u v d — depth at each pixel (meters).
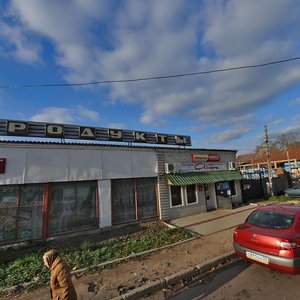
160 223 11.75
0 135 9.83
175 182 12.87
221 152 16.81
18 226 8.99
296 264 4.91
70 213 10.08
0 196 8.84
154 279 5.70
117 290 5.29
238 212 13.89
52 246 8.69
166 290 5.38
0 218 8.75
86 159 10.72
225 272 6.08
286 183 22.70
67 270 3.74
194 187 14.53
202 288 5.34
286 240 5.09
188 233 9.76
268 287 5.09
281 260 5.04
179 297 5.02
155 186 12.92
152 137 14.12
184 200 13.73
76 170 10.38
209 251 7.40
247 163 40.12
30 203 9.34
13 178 9.01
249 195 19.11
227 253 7.05
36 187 9.54
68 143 10.33
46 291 5.39
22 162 9.27
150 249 7.93
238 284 5.35
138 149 12.49
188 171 14.43
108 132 12.52
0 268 6.80
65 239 9.50
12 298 5.13
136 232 10.31
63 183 10.11
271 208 6.54
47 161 9.77
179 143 15.27
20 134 10.14
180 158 14.20
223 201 15.33
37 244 8.87
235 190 17.23
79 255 7.59
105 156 11.28
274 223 5.85
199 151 15.29
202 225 11.17
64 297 3.54
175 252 7.53
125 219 11.53
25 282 5.83
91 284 5.60
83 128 11.73
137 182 12.29
